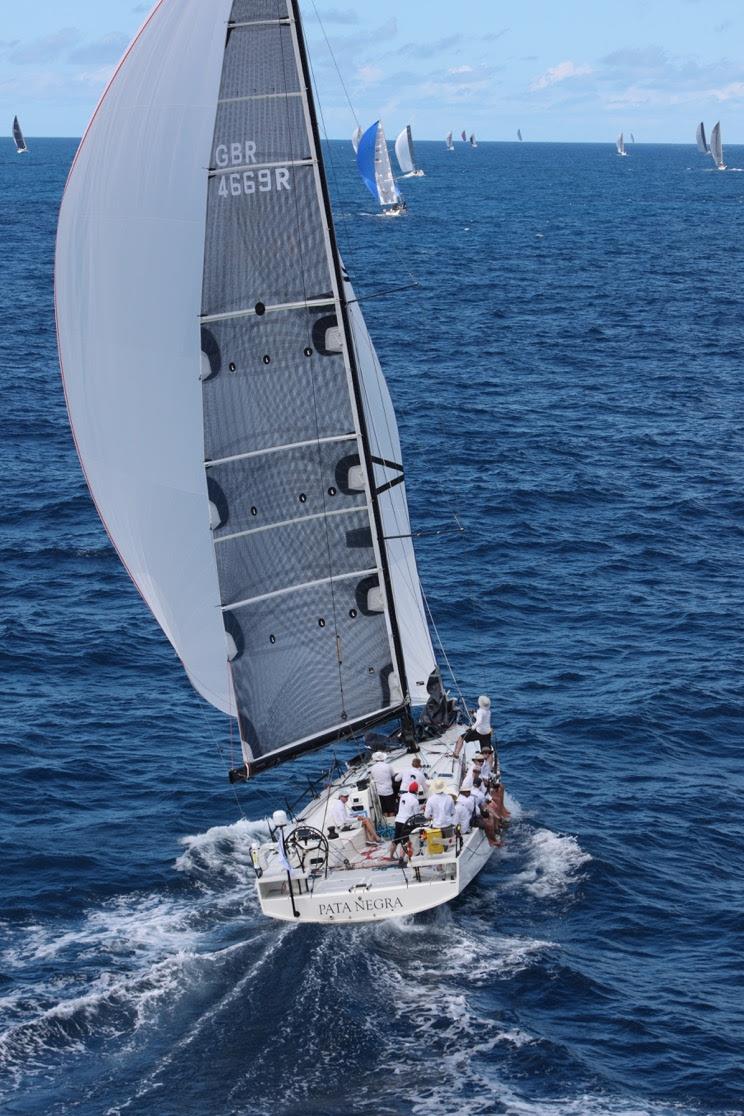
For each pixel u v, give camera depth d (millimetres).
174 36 44750
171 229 46344
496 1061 39562
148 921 47656
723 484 108938
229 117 46406
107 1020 41281
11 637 76125
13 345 168500
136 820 56000
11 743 62875
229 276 47594
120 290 46125
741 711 67375
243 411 48750
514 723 65750
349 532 51562
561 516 100062
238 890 50031
